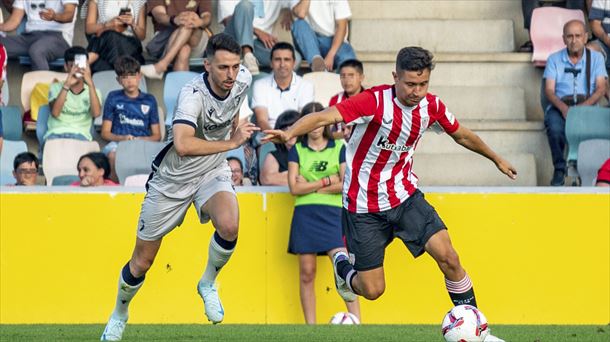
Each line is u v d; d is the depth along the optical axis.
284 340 20.25
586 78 36.22
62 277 27.91
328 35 37.69
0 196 27.89
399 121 18.72
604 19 37.97
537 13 39.28
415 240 19.30
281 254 28.20
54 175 33.56
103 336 20.31
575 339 20.98
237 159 30.47
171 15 37.59
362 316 28.19
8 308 27.84
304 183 27.34
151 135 34.50
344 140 31.17
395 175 19.45
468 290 19.17
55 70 38.19
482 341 16.84
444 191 28.25
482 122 37.34
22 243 27.89
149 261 20.27
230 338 20.69
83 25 40.19
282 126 30.12
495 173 36.56
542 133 37.34
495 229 28.25
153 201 19.86
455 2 41.16
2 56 36.25
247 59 35.91
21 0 37.81
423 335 21.44
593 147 34.12
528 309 28.23
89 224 27.98
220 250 19.33
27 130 36.41
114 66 34.72
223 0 37.62
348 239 20.02
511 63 39.16
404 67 17.98
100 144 35.47
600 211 28.38
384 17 41.03
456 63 39.12
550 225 28.31
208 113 18.91
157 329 23.39
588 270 28.38
